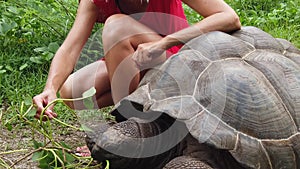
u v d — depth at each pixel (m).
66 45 3.15
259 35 3.08
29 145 3.48
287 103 2.83
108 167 2.68
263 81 2.80
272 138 2.68
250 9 6.34
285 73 2.92
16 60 4.40
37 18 4.77
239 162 2.53
